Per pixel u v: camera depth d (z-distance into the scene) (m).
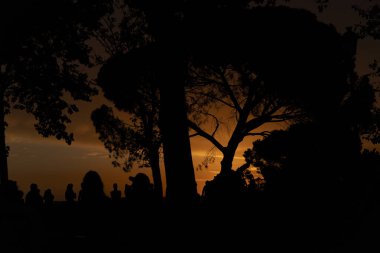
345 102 22.17
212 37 21.20
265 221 7.83
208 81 24.92
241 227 8.15
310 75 23.41
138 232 9.31
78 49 18.41
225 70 24.53
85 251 11.03
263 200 7.98
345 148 8.09
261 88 24.55
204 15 19.69
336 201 6.90
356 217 6.38
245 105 24.94
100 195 7.88
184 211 9.44
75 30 18.28
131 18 20.08
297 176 7.69
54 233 12.88
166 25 15.05
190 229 8.82
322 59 23.50
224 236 8.20
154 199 9.38
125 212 9.65
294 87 23.48
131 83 23.78
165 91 14.79
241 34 22.38
